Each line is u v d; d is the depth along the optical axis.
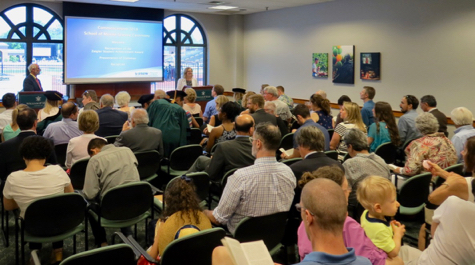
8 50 9.47
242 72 12.40
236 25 12.12
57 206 2.82
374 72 8.57
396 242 2.05
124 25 10.49
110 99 5.13
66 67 9.82
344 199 1.27
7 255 3.39
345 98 6.25
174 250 2.08
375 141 4.60
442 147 3.56
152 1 9.57
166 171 4.55
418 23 7.70
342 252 1.24
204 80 12.38
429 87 7.63
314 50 9.98
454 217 1.70
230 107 4.37
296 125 6.25
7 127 4.64
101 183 3.25
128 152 3.39
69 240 3.70
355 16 8.89
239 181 2.51
